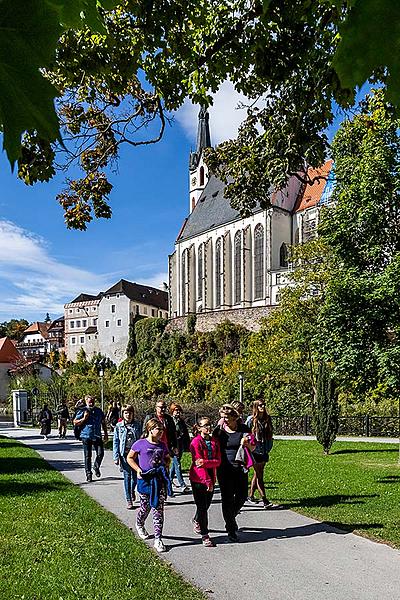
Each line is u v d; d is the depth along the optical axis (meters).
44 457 22.28
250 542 8.98
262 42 7.53
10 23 1.27
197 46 8.09
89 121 9.36
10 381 72.69
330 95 7.52
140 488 9.01
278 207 70.88
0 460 20.88
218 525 10.16
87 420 15.35
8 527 9.54
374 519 10.41
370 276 18.67
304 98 8.56
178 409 14.20
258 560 8.05
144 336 83.31
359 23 1.28
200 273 83.06
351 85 1.33
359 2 1.27
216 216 82.19
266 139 9.80
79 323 110.25
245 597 6.62
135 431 11.81
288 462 19.83
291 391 36.75
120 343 100.44
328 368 22.97
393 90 1.34
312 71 7.69
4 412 67.00
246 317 68.75
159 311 108.56
